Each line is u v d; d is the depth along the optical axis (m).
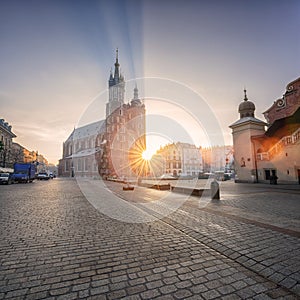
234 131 26.67
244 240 4.18
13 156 55.69
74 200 10.58
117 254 3.57
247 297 2.33
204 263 3.23
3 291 2.44
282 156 21.03
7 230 5.07
